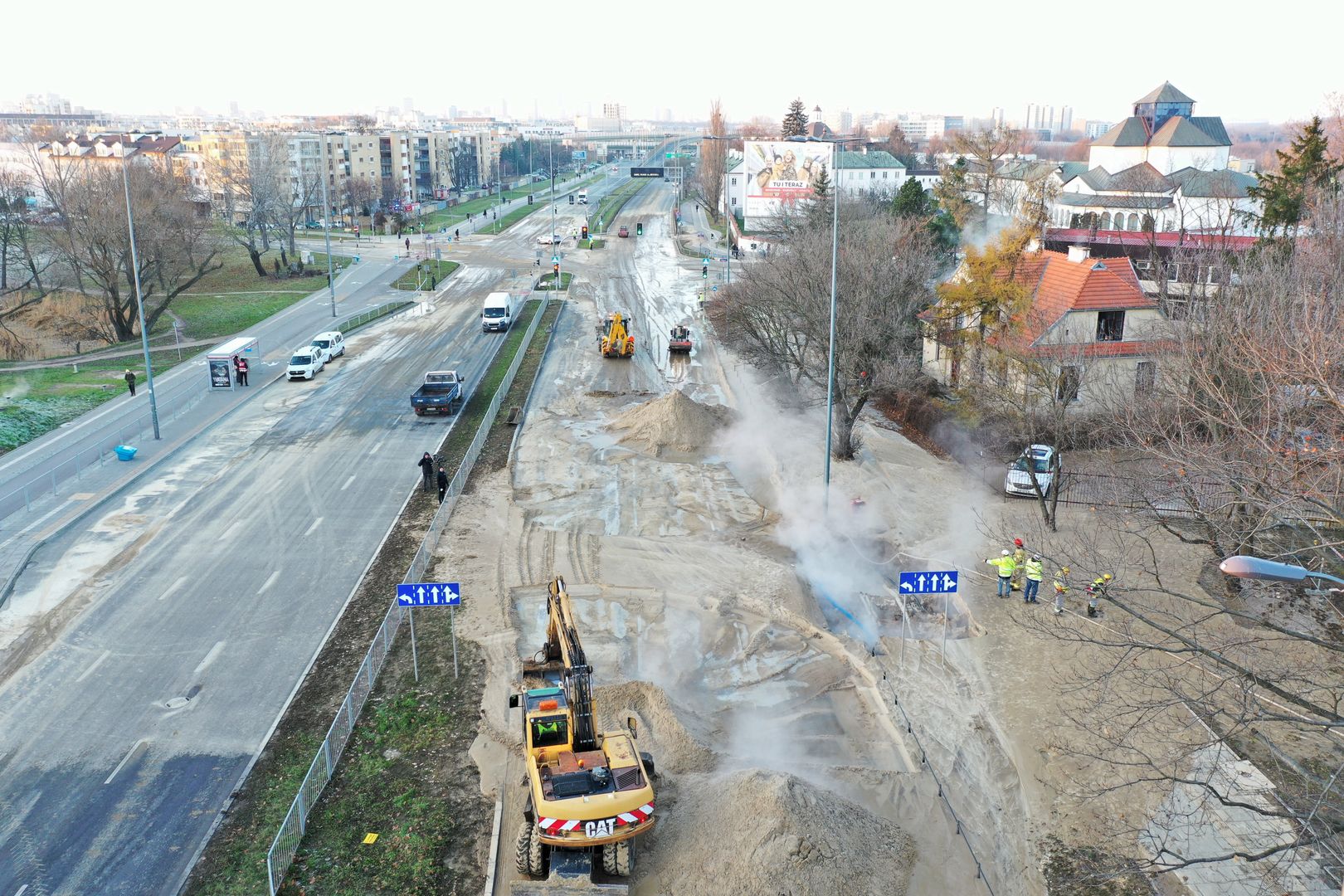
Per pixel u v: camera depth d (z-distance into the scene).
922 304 48.00
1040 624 26.80
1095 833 19.69
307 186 152.25
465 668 25.53
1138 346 42.50
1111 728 22.77
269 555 32.81
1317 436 22.88
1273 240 47.84
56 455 43.44
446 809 20.00
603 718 22.92
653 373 60.19
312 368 57.91
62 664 25.89
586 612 28.77
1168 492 30.61
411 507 37.25
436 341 69.12
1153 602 28.92
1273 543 30.98
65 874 18.31
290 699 24.17
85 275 89.56
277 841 17.73
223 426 48.22
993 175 89.38
